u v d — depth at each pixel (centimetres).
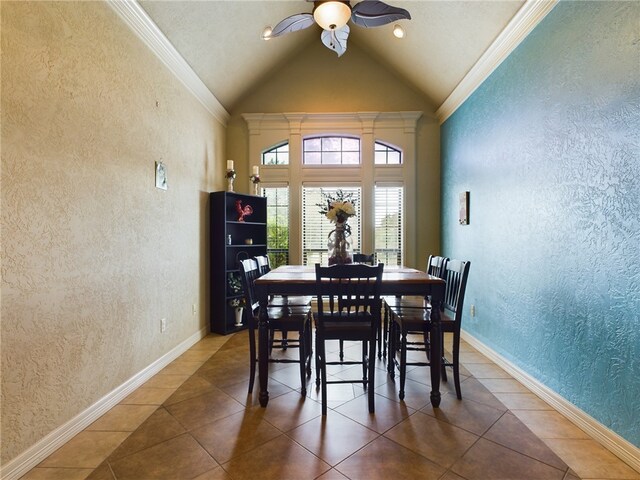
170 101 304
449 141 427
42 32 168
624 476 152
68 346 184
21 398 156
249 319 242
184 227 332
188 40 304
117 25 228
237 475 153
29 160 161
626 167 166
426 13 319
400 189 467
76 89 191
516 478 150
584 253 193
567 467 158
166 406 219
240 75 413
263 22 355
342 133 466
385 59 446
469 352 325
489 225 314
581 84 196
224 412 210
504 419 201
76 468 159
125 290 236
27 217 160
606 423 176
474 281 344
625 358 166
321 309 211
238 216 412
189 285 344
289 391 241
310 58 468
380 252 466
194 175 358
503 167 288
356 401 224
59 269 178
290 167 464
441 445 175
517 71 267
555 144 220
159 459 165
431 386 230
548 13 227
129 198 241
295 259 462
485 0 263
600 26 182
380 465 159
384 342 301
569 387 204
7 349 150
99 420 202
